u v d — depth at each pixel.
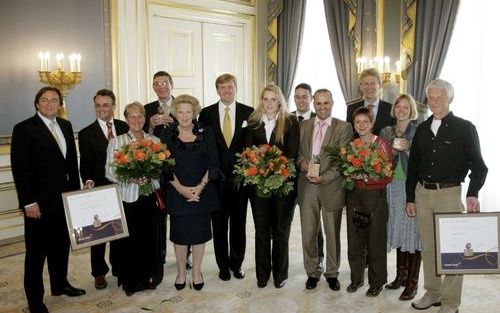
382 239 3.05
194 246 3.26
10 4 4.43
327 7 5.88
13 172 2.82
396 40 5.39
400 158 3.10
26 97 4.61
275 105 3.17
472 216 2.54
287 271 3.34
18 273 3.69
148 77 5.52
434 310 2.94
